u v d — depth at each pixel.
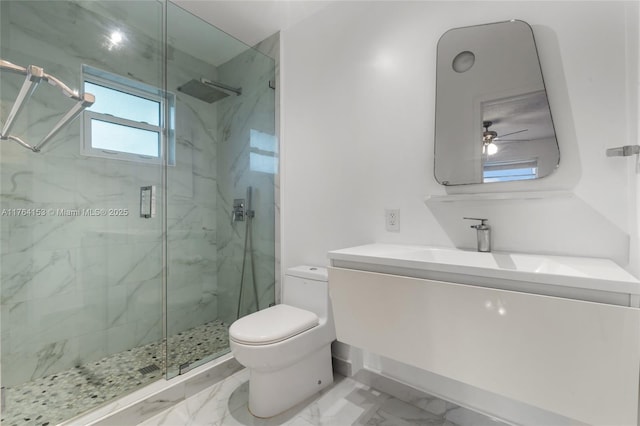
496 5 1.33
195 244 2.33
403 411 1.46
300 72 2.04
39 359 1.68
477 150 1.37
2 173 1.56
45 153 1.69
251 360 1.34
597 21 1.12
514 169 1.28
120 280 1.98
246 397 1.59
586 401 0.79
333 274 1.30
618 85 1.08
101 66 1.88
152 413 1.45
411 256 1.32
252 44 2.31
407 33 1.57
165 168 2.16
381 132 1.66
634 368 0.73
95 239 1.88
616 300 0.76
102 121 1.89
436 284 1.01
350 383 1.70
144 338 2.08
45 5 1.68
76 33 1.79
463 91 1.40
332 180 1.87
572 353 0.80
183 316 2.25
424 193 1.51
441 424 1.37
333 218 1.86
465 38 1.40
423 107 1.52
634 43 1.04
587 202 1.14
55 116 1.71
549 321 0.83
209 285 2.42
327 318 1.64
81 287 1.83
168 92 2.17
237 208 2.39
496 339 0.91
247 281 2.33
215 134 2.45
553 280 0.83
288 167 2.10
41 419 1.33
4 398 1.47
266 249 2.22
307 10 1.95
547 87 1.22
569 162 1.17
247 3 1.88
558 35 1.20
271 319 1.54
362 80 1.74
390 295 1.12
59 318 1.75
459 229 1.42
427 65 1.51
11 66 1.17
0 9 1.53
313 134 1.96
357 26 1.76
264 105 2.22
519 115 1.27
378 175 1.67
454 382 1.41
